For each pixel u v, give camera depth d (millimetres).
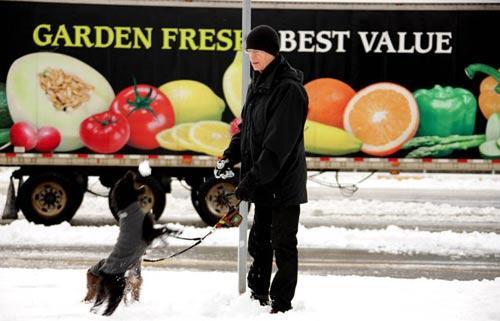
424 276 9992
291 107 6328
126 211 6551
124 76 14219
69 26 14180
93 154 14266
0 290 7797
